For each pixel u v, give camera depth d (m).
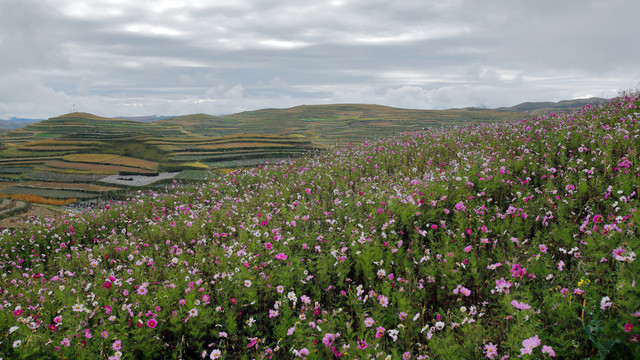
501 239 5.44
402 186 8.96
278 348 4.04
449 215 6.79
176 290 5.23
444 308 4.50
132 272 6.62
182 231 9.66
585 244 4.43
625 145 7.69
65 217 14.05
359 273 5.57
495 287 4.27
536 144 10.35
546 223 5.74
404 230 6.65
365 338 3.86
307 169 15.52
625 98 14.17
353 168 13.60
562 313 3.29
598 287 3.46
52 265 9.95
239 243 6.98
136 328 4.56
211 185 17.36
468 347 3.40
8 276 9.04
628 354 2.79
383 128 195.62
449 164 10.57
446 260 4.75
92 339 4.48
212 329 4.68
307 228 7.39
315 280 5.53
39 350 4.23
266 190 12.90
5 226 42.62
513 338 3.21
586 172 7.12
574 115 14.34
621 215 4.95
